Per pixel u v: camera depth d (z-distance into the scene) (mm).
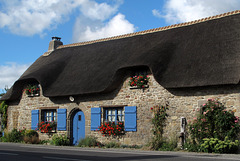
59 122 15953
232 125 10797
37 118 16953
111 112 14492
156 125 12695
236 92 11086
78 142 15312
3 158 8781
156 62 12766
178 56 12867
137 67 13469
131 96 13758
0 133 19125
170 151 11102
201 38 13070
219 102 11359
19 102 18375
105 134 14328
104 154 9898
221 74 11055
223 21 13312
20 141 16859
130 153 10312
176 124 12281
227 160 7926
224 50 11789
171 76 12219
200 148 10789
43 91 15938
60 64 17344
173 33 14531
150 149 11953
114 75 13547
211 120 11219
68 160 8109
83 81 15008
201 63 11906
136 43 15297
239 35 12008
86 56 16781
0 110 19328
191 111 11953
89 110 15047
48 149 12203
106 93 14578
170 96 12594
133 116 13469
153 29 15945
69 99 15812
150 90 13195
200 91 11852
